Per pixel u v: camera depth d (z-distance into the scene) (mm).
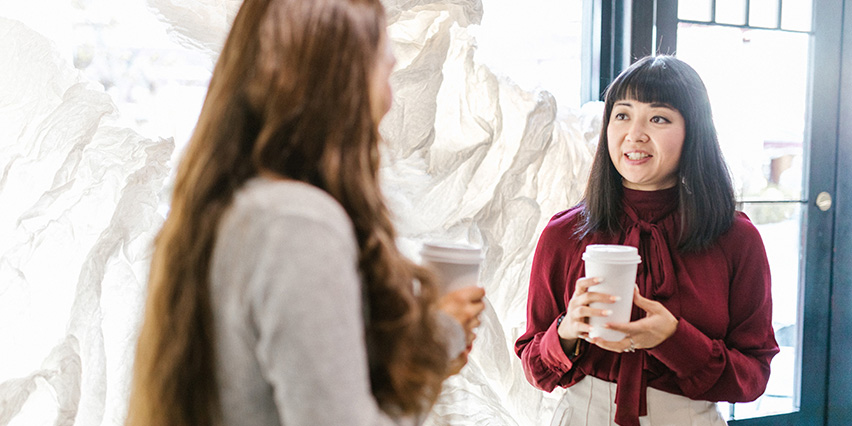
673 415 1306
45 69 1605
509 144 1862
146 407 715
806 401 2510
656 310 1235
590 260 1163
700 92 1368
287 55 689
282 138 692
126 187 1551
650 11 2182
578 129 2002
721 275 1333
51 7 1864
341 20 701
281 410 632
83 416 1479
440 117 1866
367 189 719
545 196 1955
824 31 2416
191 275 678
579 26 2297
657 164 1343
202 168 701
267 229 638
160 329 700
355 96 706
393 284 716
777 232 2438
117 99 1955
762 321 1340
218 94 718
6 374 1464
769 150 2398
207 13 1700
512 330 1885
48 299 1536
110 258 1555
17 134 1568
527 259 1893
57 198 1529
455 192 1814
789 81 2406
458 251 908
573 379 1382
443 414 1119
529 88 1901
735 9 2299
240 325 648
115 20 1937
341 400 621
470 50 1844
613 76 2225
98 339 1489
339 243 649
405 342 718
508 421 1744
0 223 1526
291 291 617
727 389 1280
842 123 2463
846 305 2518
